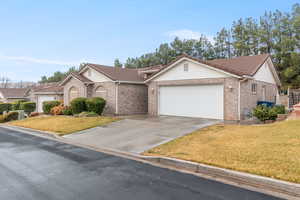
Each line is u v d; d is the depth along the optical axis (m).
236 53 33.28
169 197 3.92
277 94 19.34
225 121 11.98
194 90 13.73
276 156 5.40
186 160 5.75
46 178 4.93
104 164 6.01
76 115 16.28
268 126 8.89
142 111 19.03
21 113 20.59
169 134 9.19
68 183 4.62
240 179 4.65
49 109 20.98
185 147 7.00
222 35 34.97
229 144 6.85
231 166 5.07
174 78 14.59
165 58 36.34
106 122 12.88
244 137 7.52
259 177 4.43
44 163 6.12
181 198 3.88
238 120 11.66
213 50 35.94
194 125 10.84
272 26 30.31
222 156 5.79
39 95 28.59
